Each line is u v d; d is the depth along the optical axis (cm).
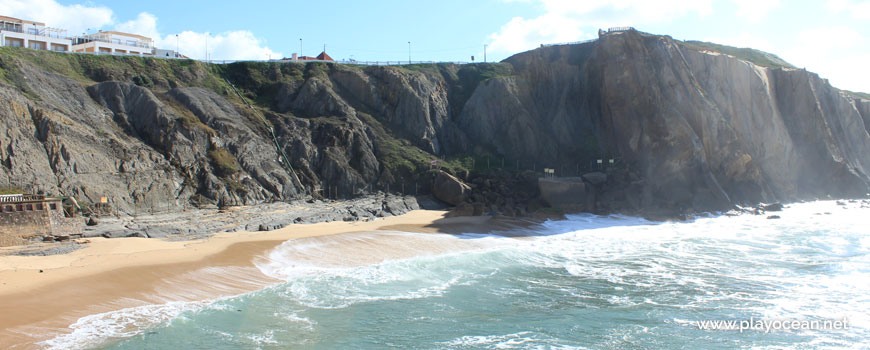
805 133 7438
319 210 4909
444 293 2742
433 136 6888
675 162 6159
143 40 9038
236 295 2577
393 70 7250
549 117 7525
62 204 3866
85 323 2123
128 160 4734
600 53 7350
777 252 3728
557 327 2258
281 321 2269
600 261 3506
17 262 2773
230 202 4950
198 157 5191
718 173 6362
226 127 5597
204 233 3800
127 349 1922
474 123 7300
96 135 4781
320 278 2936
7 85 4453
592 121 7375
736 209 5750
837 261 3400
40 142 4328
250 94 6888
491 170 6338
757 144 7038
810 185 7238
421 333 2177
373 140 6475
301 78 7188
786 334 2148
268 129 5994
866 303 2528
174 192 4766
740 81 7225
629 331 2206
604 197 5769
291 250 3425
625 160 6631
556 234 4497
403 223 4619
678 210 5531
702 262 3459
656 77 6712
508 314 2425
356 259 3353
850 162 7600
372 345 2044
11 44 7125
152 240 3494
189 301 2459
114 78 5962
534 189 6019
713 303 2567
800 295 2677
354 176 5909
